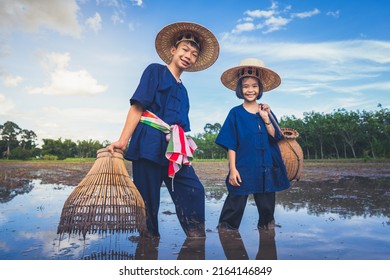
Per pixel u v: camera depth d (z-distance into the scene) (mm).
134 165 3072
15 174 12227
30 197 5734
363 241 2824
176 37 3396
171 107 3115
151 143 2961
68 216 2562
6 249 2598
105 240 2873
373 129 40719
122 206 2648
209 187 7445
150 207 3037
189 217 3064
